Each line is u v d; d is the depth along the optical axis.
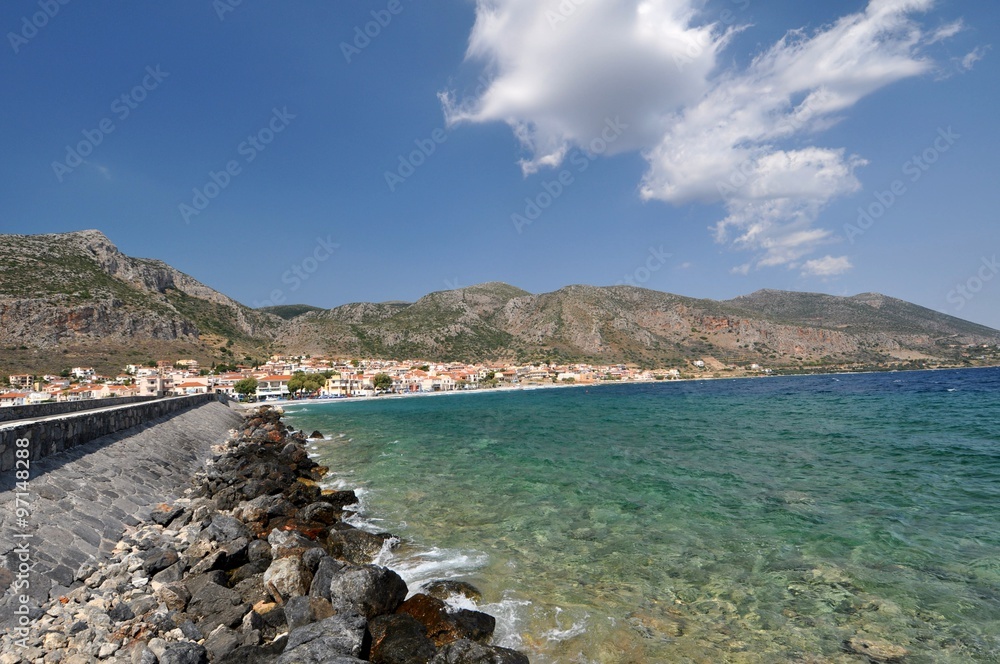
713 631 9.75
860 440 33.88
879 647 9.11
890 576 12.03
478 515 18.05
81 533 12.17
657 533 15.66
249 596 10.77
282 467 24.19
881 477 22.50
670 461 28.30
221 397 79.25
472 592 11.33
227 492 18.53
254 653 8.16
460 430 48.53
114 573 10.88
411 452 34.03
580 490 21.61
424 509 18.94
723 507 18.44
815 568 12.64
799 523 16.27
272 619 9.43
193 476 23.98
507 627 9.87
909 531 15.16
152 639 8.26
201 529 14.15
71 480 14.56
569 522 17.02
